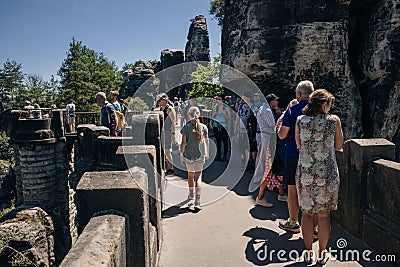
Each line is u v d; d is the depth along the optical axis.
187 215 4.64
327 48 8.10
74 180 13.62
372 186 3.59
